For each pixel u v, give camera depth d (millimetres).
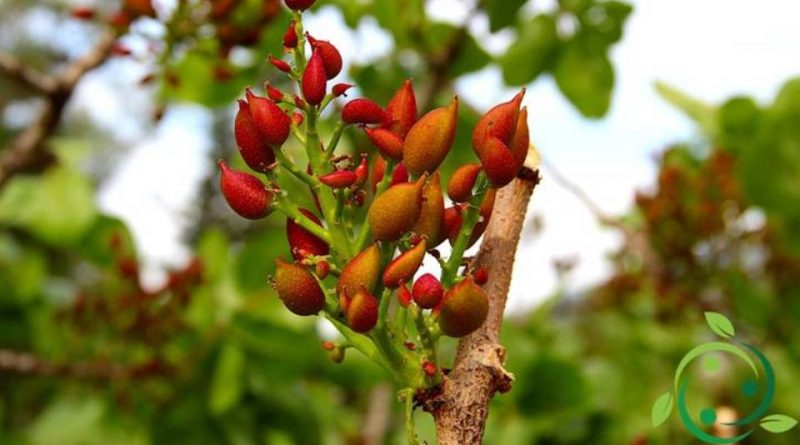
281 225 827
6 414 916
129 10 589
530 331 1023
